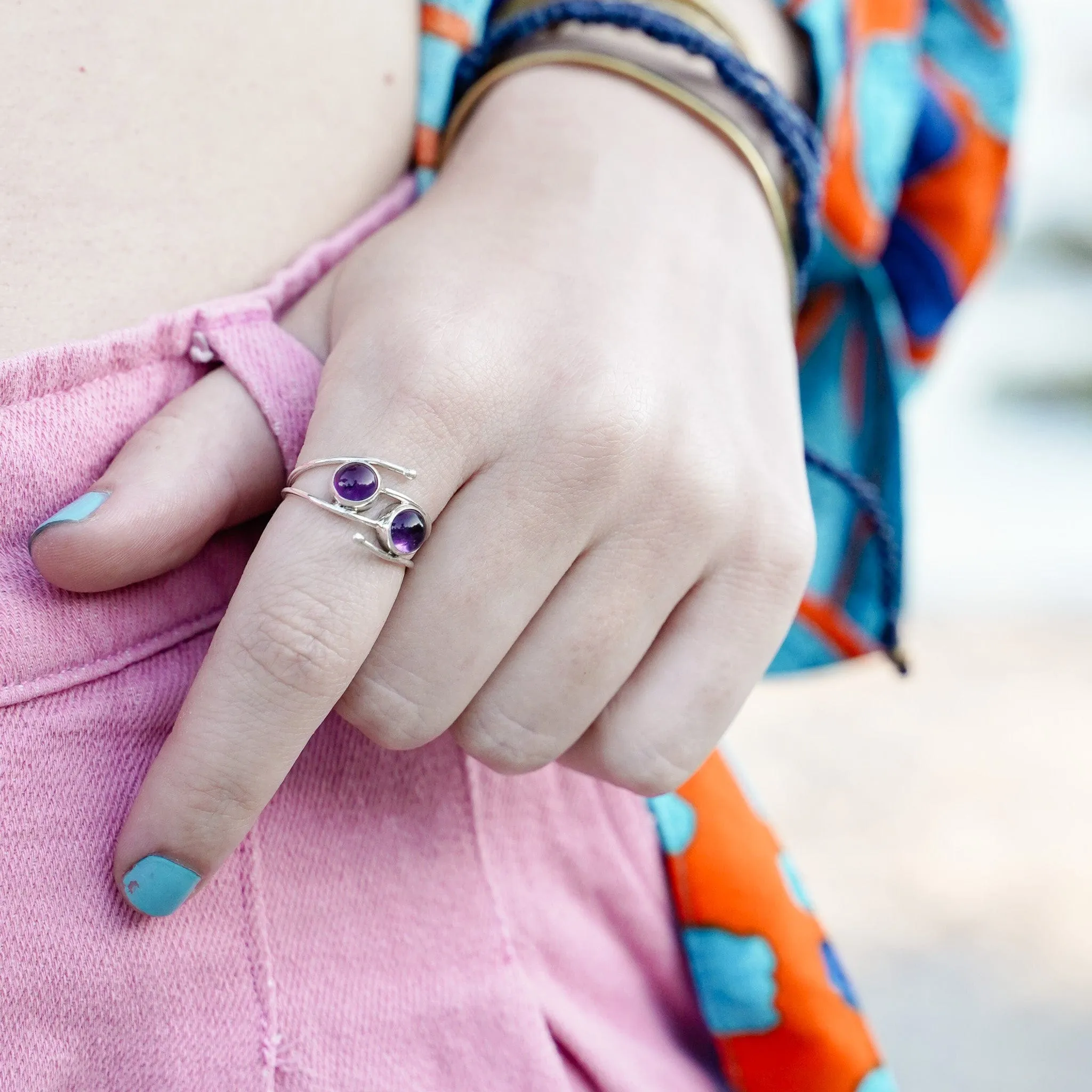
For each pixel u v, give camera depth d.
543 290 0.32
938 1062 0.89
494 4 0.42
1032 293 2.46
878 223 0.46
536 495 0.31
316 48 0.35
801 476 0.35
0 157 0.31
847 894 1.07
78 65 0.32
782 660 0.50
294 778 0.33
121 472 0.31
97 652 0.31
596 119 0.36
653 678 0.33
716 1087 0.39
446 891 0.34
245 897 0.32
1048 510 1.89
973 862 1.12
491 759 0.32
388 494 0.30
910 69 0.47
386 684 0.31
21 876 0.31
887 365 0.50
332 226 0.36
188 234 0.34
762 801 1.21
